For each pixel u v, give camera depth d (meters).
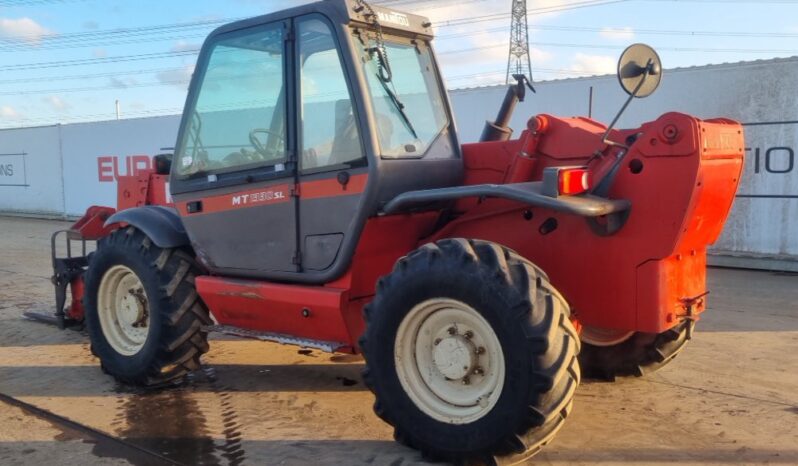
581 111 9.09
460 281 2.92
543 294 2.87
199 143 4.02
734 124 3.35
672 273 3.19
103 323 4.46
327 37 3.48
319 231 3.58
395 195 3.48
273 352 5.04
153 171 5.31
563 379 2.82
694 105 8.45
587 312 3.32
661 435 3.45
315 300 3.54
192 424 3.70
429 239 3.82
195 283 4.10
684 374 4.40
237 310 3.95
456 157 3.90
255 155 3.79
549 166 3.57
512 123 9.64
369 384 3.27
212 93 3.95
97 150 15.70
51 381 4.48
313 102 3.54
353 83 3.39
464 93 10.06
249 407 3.94
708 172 3.04
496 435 2.87
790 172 7.99
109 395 4.20
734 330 5.49
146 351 4.16
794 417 3.68
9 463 3.26
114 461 3.27
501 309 2.82
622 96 8.77
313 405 3.96
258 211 3.79
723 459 3.18
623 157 3.15
